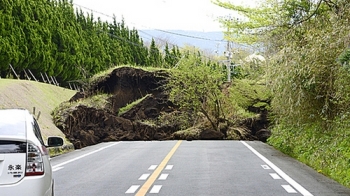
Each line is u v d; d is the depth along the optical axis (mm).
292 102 18688
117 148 23141
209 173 13836
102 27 55875
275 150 21844
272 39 22703
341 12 16922
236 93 34375
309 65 17297
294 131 21109
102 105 33781
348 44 15547
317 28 19047
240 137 32469
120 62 55656
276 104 21266
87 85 37406
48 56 39562
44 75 40062
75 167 15656
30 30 36969
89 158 18531
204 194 10438
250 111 34438
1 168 6590
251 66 35969
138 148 22938
